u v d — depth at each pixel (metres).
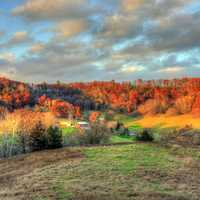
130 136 72.94
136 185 19.45
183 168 24.14
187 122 110.75
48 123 60.50
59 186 19.64
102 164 25.48
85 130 52.75
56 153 32.34
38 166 27.27
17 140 48.34
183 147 32.78
